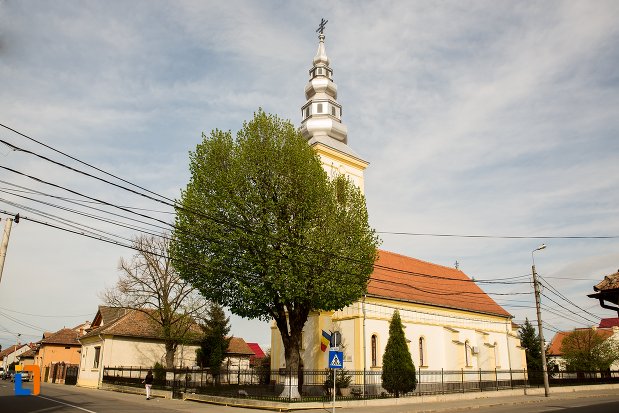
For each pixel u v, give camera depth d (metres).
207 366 50.97
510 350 56.91
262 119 31.59
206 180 30.64
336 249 29.92
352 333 40.16
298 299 29.66
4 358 125.81
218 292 29.67
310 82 49.31
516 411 25.77
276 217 29.39
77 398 31.64
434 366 45.62
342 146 46.94
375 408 27.89
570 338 69.50
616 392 44.16
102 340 48.59
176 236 29.95
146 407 26.39
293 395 28.86
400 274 48.97
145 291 46.00
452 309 49.56
